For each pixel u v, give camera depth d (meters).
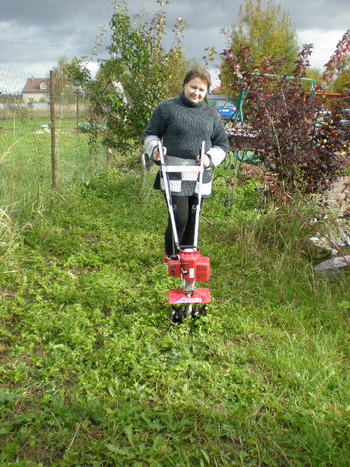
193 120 4.73
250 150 7.55
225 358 3.95
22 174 7.68
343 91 6.87
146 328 4.29
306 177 7.23
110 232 7.25
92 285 5.14
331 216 6.54
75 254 6.21
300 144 7.16
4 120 9.21
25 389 3.46
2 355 3.92
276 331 4.37
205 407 3.32
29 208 7.16
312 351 4.08
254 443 3.02
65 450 2.94
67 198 8.28
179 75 11.75
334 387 3.63
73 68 9.25
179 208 4.81
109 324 4.41
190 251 4.36
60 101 9.69
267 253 6.21
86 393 3.47
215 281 5.59
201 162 4.57
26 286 5.07
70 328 4.23
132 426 3.13
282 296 5.12
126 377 3.64
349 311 4.79
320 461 2.92
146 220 7.82
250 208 8.67
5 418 3.20
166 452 2.93
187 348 4.05
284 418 3.24
